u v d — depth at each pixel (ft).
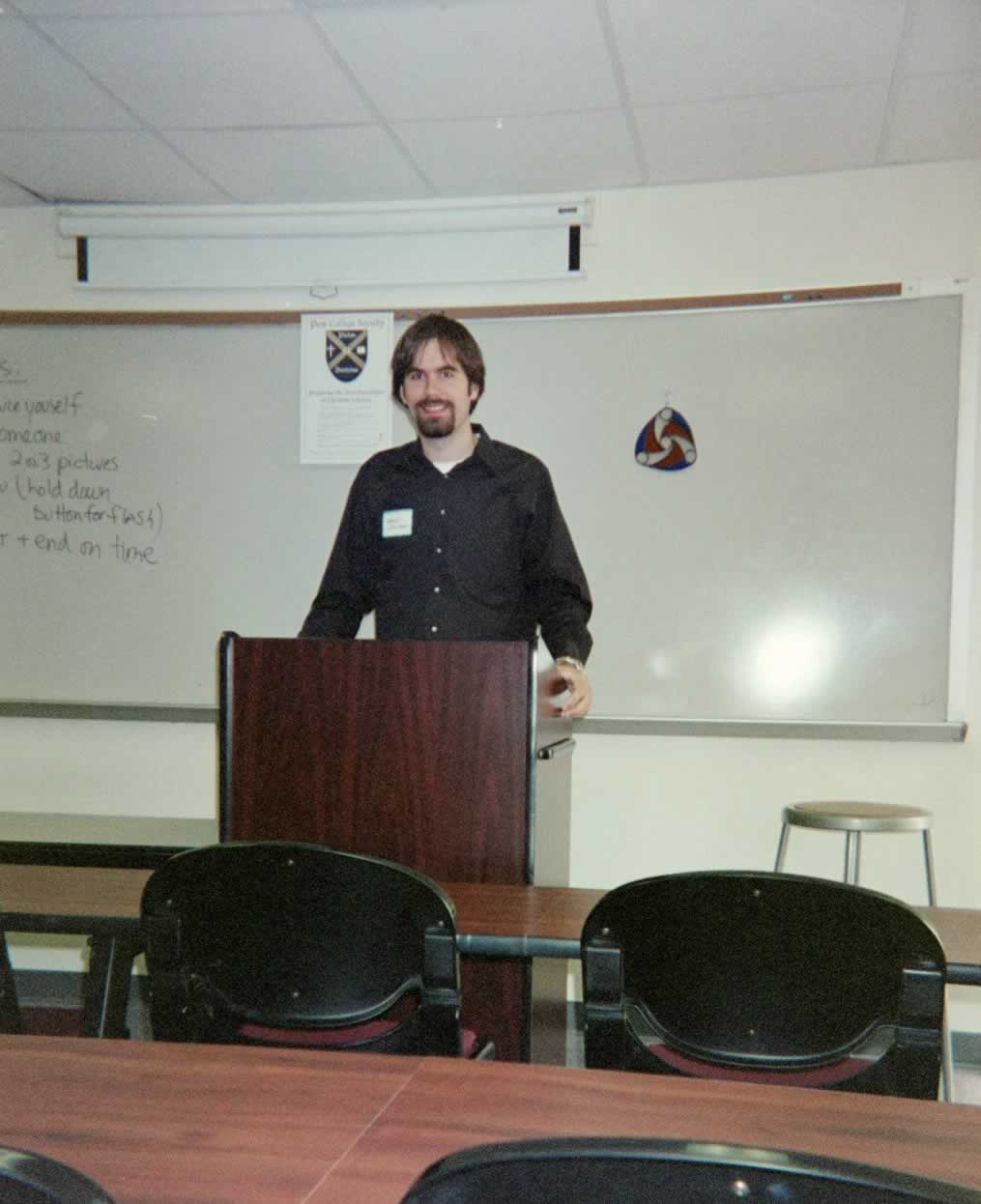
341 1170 2.28
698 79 8.85
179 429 11.78
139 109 9.57
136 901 5.48
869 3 7.72
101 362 11.86
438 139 10.03
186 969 4.58
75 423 11.89
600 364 11.09
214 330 11.71
